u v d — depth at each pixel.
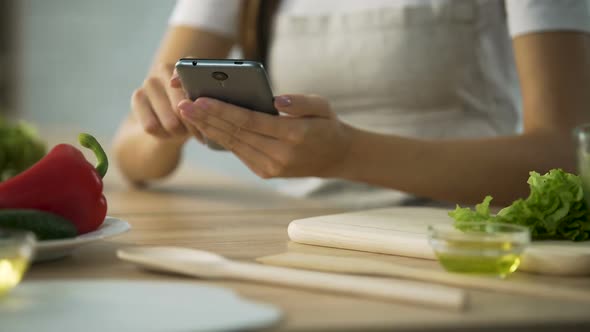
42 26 6.08
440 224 0.80
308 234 0.80
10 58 6.86
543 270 0.65
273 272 0.60
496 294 0.58
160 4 3.67
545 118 1.18
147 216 1.07
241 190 1.45
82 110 5.29
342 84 1.46
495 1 1.40
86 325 0.45
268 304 0.53
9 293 0.53
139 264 0.65
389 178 1.09
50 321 0.46
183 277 0.63
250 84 0.91
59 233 0.66
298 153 0.99
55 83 5.88
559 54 1.21
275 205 1.22
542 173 1.13
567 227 0.71
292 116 0.97
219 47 1.48
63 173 0.70
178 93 1.04
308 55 1.48
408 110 1.43
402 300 0.54
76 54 5.35
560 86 1.20
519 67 1.25
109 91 4.67
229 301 0.51
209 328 0.45
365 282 0.56
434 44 1.39
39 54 6.22
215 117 0.94
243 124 0.95
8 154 1.23
